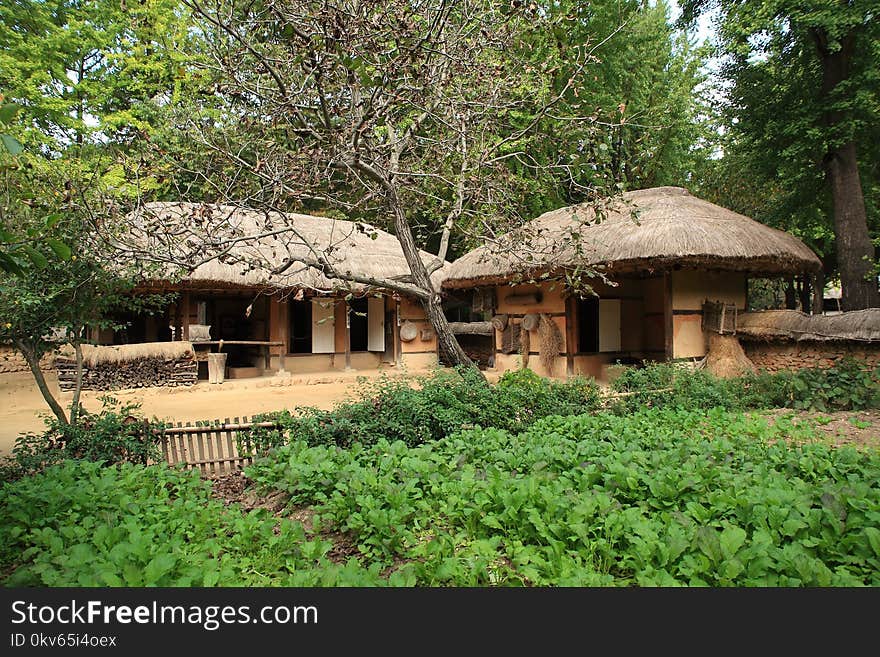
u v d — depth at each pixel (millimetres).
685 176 20188
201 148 8203
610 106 16219
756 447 5234
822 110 10953
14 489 4242
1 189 5684
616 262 10156
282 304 14164
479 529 3744
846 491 3645
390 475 4309
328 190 9125
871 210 13031
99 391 11234
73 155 9578
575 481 4324
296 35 6148
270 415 5988
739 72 12242
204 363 13836
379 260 14180
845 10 9938
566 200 16953
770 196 15758
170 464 5488
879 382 8688
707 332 11305
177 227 6609
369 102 6523
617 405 7566
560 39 6969
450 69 7043
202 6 5922
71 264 5766
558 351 12414
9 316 5555
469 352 18578
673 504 3826
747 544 3156
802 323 10641
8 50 15734
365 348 16391
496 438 5484
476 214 8320
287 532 3521
